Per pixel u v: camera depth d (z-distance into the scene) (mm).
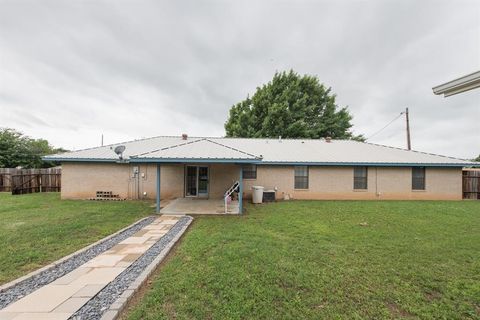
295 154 14938
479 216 9000
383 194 14273
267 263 4387
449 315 2986
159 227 7242
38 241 5695
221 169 14008
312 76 26500
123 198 13438
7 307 2959
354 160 14023
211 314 2859
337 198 14289
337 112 27234
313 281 3738
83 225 7215
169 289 3398
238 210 10102
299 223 7793
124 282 3639
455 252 5133
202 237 6113
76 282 3646
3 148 22516
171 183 13820
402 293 3453
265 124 23859
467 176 14750
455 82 4180
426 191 14289
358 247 5418
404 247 5445
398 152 15758
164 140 16750
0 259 4590
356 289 3539
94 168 13391
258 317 2828
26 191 15188
